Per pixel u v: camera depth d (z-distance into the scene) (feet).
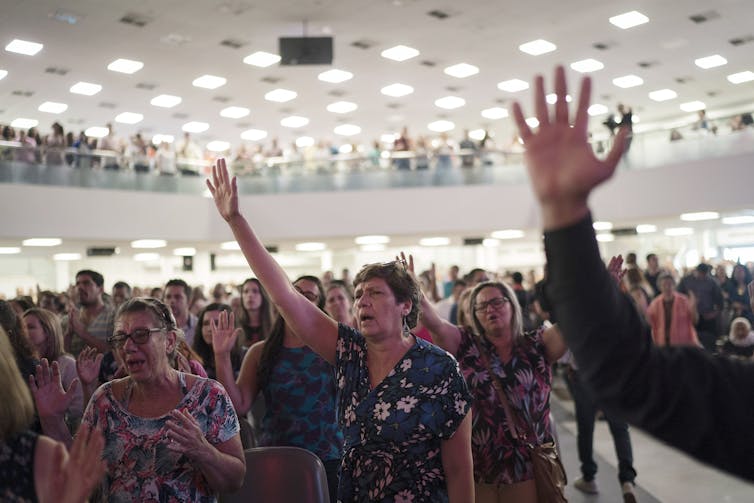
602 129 94.48
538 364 12.78
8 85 69.82
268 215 64.59
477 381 12.58
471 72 70.74
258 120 86.48
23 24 55.16
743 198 55.06
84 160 57.98
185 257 74.74
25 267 70.13
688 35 62.69
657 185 59.06
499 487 12.26
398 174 65.10
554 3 54.90
